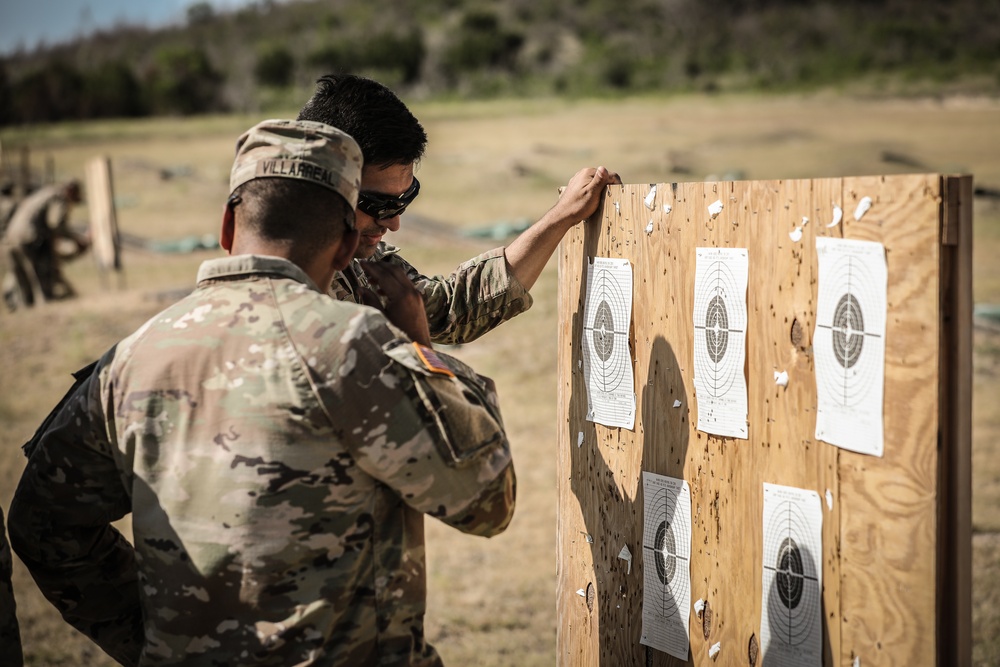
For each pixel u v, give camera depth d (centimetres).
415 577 150
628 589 197
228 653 139
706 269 173
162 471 142
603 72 3975
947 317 139
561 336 213
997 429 596
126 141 2942
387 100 186
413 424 140
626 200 192
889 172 1606
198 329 144
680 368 180
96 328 939
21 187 1159
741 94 3481
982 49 3806
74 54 6350
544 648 379
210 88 4209
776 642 164
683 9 4619
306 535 139
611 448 200
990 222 1184
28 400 754
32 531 157
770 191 161
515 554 473
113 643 170
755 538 167
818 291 154
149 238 1545
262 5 6056
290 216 147
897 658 146
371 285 163
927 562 141
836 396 152
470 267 206
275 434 138
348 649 142
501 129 2616
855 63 3788
